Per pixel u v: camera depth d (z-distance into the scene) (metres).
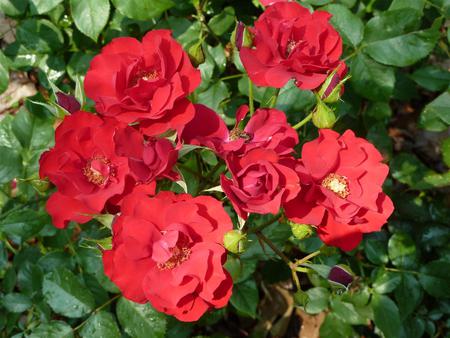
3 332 0.49
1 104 0.66
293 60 0.36
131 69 0.34
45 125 0.50
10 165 0.48
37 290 0.48
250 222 0.46
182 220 0.32
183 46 0.51
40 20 0.53
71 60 0.54
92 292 0.45
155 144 0.32
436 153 0.67
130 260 0.32
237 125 0.37
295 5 0.38
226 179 0.32
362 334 0.57
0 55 0.48
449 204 0.61
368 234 0.54
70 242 0.50
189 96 0.50
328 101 0.37
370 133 0.54
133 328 0.43
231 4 0.55
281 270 0.56
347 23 0.48
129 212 0.32
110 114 0.33
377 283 0.48
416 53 0.47
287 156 0.35
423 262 0.54
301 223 0.34
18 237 0.51
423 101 0.68
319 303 0.49
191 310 0.32
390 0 0.53
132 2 0.46
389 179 0.54
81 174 0.34
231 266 0.42
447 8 0.48
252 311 0.47
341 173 0.35
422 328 0.51
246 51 0.37
